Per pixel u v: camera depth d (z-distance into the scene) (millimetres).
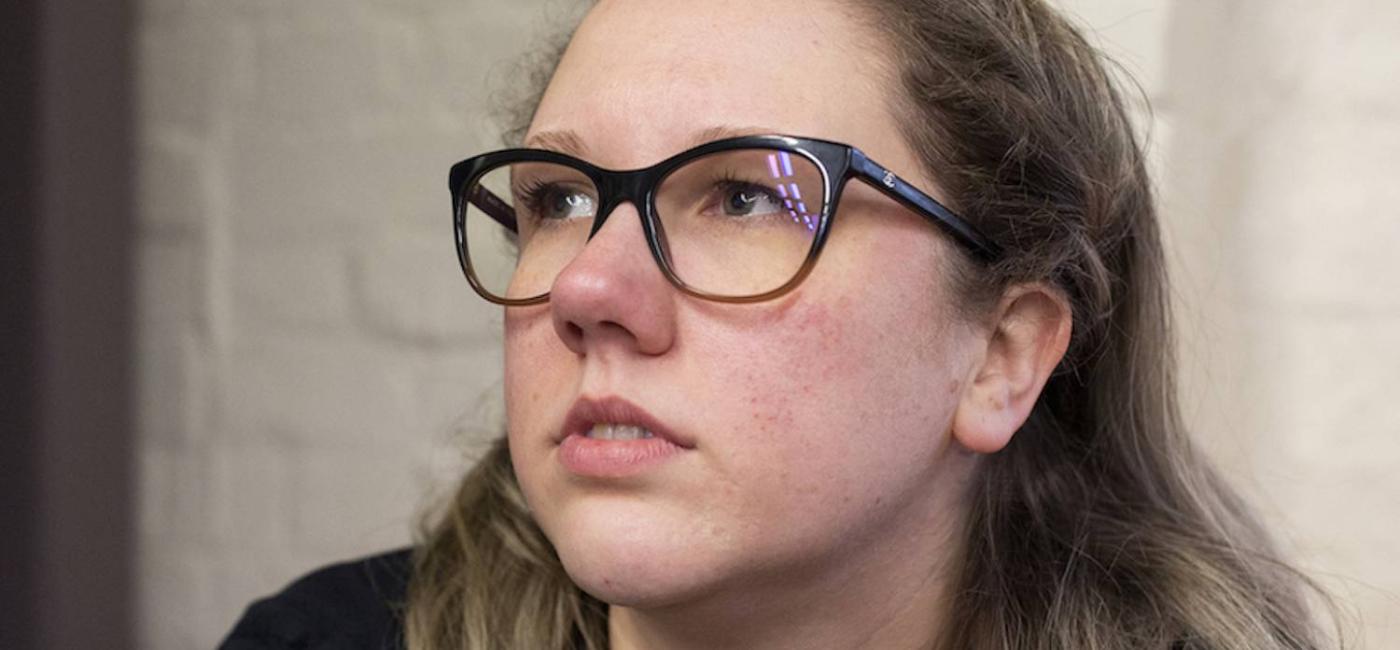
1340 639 848
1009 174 717
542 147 681
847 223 642
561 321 622
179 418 1160
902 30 695
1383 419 969
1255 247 989
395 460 1099
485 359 1074
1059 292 740
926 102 688
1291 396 986
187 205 1150
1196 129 975
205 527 1156
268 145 1133
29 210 1072
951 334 688
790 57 660
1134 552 812
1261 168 986
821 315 628
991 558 767
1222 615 786
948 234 678
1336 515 977
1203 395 987
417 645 838
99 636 1146
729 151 628
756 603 681
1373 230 966
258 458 1140
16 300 1071
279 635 888
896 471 666
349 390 1112
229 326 1145
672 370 619
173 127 1153
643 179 628
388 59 1100
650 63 656
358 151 1107
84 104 1108
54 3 1076
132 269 1155
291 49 1127
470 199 723
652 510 620
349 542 1113
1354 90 967
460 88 1078
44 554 1091
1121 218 823
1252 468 990
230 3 1139
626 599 626
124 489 1158
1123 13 959
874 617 718
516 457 676
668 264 625
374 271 1104
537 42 1016
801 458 626
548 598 827
